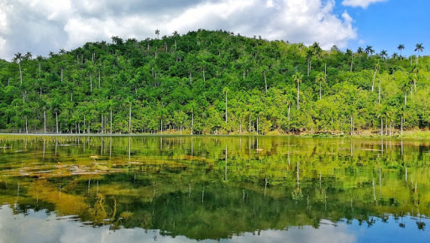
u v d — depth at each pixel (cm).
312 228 1585
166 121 13288
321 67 18038
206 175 2991
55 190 2280
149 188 2398
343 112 11738
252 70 18075
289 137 10506
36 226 1550
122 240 1401
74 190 2289
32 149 5394
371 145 6838
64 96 14938
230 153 5069
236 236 1474
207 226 1595
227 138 9738
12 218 1662
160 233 1495
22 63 19912
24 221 1619
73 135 11312
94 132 13800
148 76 17838
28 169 3181
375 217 1758
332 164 3809
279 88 14975
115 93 15738
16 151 5019
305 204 1998
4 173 2939
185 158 4334
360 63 19462
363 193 2294
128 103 13600
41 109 13350
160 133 13600
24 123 12700
